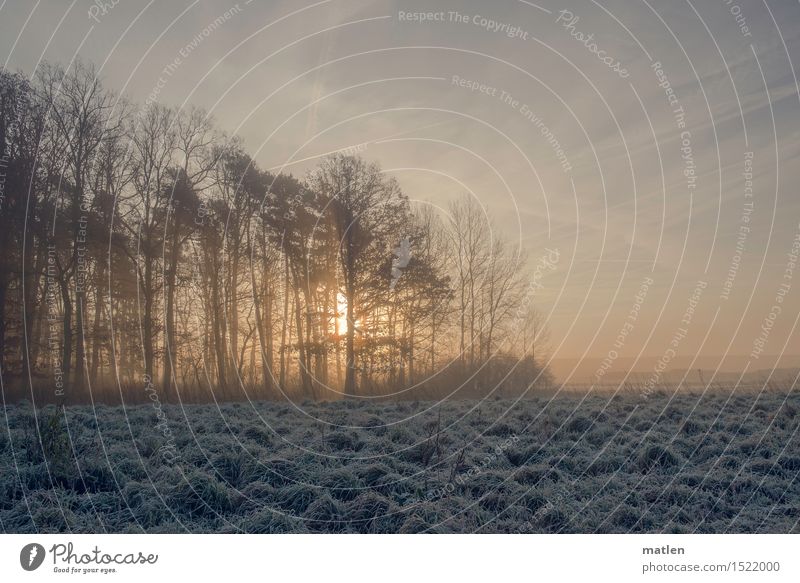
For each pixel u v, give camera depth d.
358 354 30.70
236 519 8.27
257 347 32.06
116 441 11.29
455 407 17.72
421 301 32.47
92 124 25.53
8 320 25.19
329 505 8.40
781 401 16.17
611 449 11.24
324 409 17.30
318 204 31.14
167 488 8.79
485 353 31.88
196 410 16.62
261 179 29.69
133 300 30.08
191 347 29.95
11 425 12.52
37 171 25.34
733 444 11.42
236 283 31.45
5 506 8.30
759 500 9.00
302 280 32.31
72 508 8.37
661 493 9.09
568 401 17.75
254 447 10.73
